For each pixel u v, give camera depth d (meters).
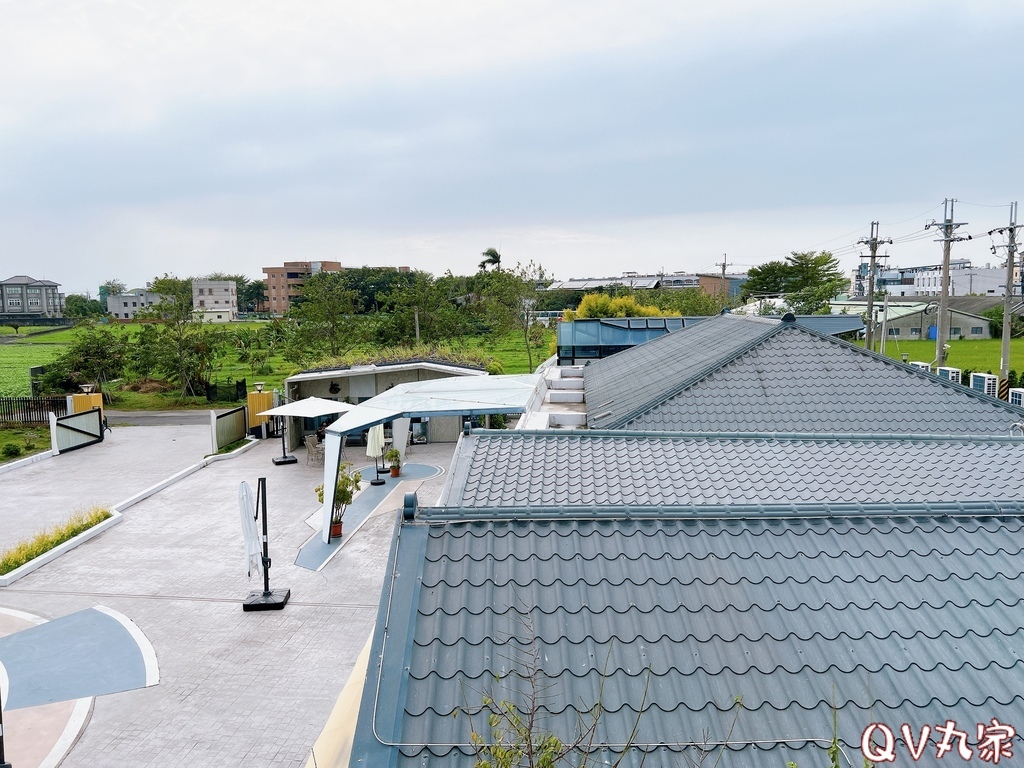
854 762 4.86
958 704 5.25
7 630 14.34
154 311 57.38
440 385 26.02
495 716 4.71
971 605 6.05
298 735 10.99
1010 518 7.01
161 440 34.12
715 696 5.27
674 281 154.00
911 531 6.83
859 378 15.87
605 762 4.82
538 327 54.06
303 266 146.38
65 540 19.06
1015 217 34.06
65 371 44.69
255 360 59.25
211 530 20.34
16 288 172.00
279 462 28.38
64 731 11.05
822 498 9.19
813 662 5.54
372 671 5.35
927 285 129.25
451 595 6.04
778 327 17.92
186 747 10.70
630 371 21.25
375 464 27.23
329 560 17.94
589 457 10.93
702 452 11.15
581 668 5.43
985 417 14.55
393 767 4.73
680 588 6.17
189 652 13.43
